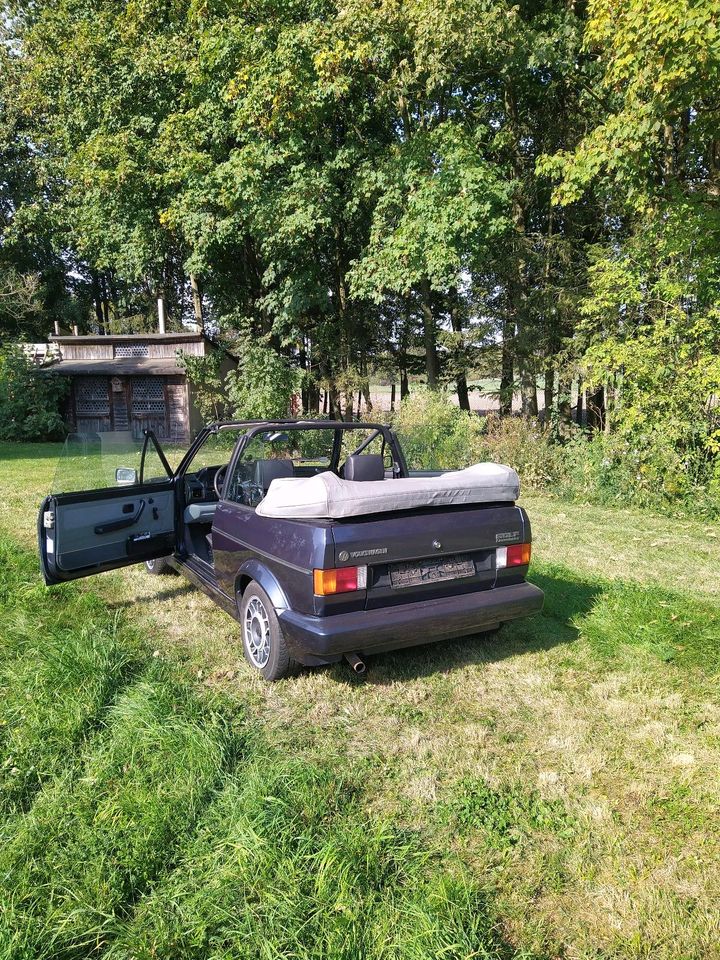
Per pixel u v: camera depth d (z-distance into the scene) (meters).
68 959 1.86
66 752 2.93
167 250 20.45
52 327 33.72
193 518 5.19
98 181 17.41
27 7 23.38
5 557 6.11
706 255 9.28
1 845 2.31
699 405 9.20
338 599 3.25
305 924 1.96
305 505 3.32
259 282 21.31
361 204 16.62
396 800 2.67
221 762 2.82
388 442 5.03
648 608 4.77
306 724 3.31
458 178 12.95
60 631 4.25
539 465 11.05
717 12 6.84
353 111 16.38
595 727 3.31
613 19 7.93
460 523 3.62
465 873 2.23
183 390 23.28
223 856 2.25
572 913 2.11
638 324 10.45
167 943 1.90
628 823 2.56
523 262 15.73
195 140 16.52
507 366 17.80
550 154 16.83
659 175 10.29
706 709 3.50
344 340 20.67
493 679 3.87
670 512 9.23
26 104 23.28
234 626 4.68
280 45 13.34
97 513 4.68
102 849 2.28
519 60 13.12
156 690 3.39
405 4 12.23
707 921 2.07
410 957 1.83
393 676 3.89
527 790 2.76
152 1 17.44
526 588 3.86
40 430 22.30
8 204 29.19
